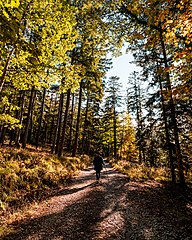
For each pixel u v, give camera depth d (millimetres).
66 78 10062
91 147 56656
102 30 10352
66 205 8906
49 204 8969
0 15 2893
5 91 11234
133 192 11617
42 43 8383
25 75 8570
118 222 7336
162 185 14992
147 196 11164
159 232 6840
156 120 18000
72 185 12625
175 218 8289
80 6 12781
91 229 6680
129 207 9000
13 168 10773
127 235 6434
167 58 13094
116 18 9547
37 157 13930
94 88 24312
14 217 7266
